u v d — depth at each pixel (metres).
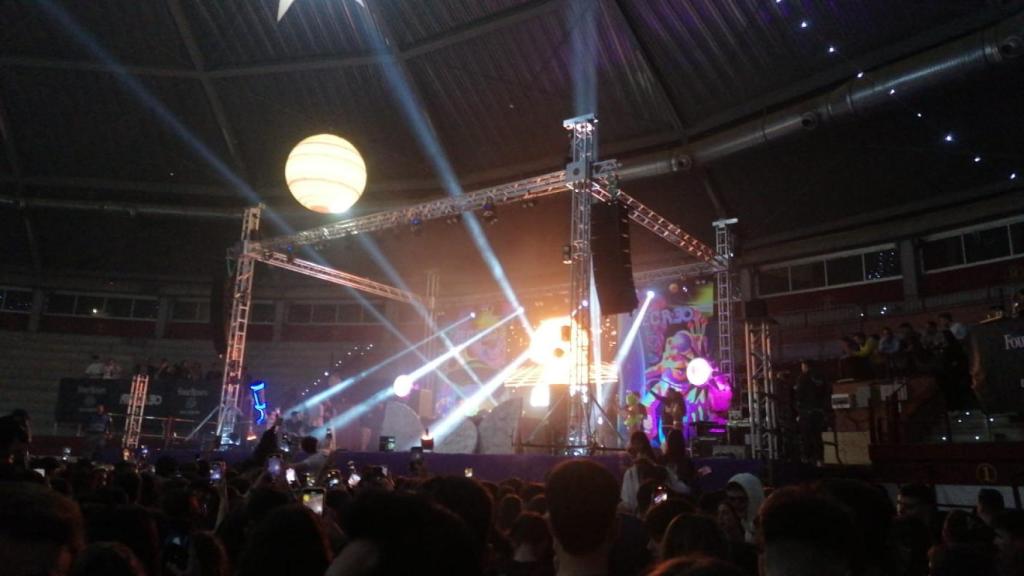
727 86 17.44
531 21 17.67
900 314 17.78
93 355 23.19
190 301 26.45
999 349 9.62
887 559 2.61
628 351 20.67
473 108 20.16
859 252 19.12
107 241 24.89
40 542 1.63
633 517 3.84
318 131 21.61
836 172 17.73
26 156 22.75
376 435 22.19
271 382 25.50
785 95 16.80
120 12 19.17
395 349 24.92
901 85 14.25
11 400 24.30
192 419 20.88
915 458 10.29
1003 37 12.70
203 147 22.42
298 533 1.77
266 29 19.41
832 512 1.75
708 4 16.06
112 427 20.77
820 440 12.84
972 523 4.74
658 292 20.92
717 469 11.36
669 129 18.84
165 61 20.30
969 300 16.73
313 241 17.98
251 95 20.97
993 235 16.84
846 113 15.23
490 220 15.74
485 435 16.05
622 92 18.47
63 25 19.45
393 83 20.02
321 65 19.83
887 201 17.98
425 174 22.25
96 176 23.33
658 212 20.41
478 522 2.56
